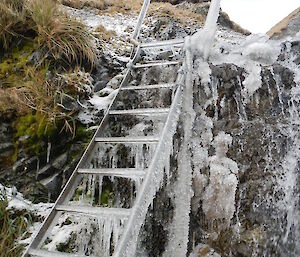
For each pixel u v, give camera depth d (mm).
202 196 2826
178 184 2861
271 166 2766
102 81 3779
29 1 3840
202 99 3082
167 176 2617
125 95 3445
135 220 2082
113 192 3078
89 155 2799
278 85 3000
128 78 3578
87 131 3215
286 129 2840
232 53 3299
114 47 4449
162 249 2768
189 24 6949
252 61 3154
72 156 3146
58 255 2135
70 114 3193
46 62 3480
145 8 4461
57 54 3545
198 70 3164
